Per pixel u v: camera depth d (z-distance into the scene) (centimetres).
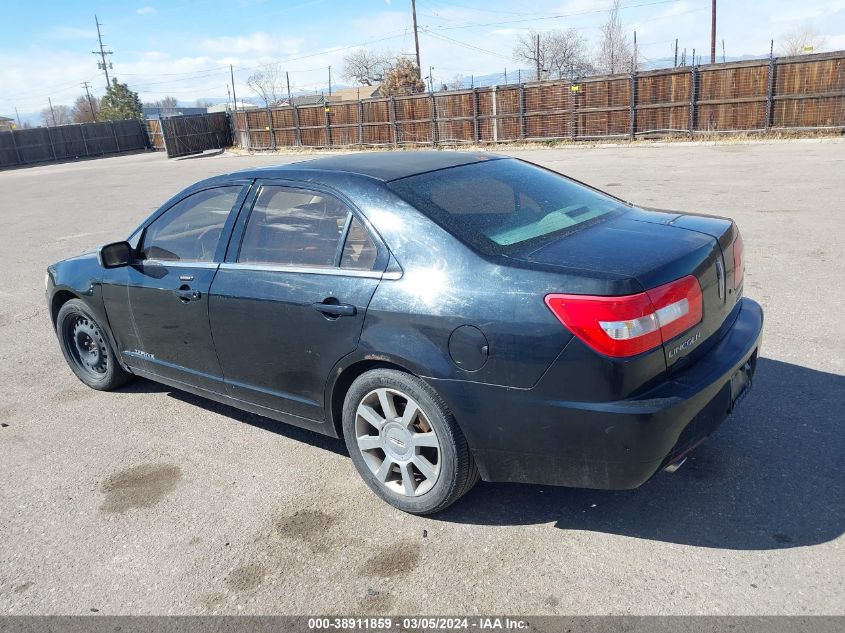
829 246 698
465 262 275
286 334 331
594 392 248
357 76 7138
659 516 292
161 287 393
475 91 2383
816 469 314
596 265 257
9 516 335
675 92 1969
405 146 2692
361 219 309
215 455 383
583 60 5000
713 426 276
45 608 268
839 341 456
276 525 311
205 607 262
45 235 1270
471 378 269
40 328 662
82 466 380
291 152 3169
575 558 271
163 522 320
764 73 1802
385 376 296
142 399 471
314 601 261
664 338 253
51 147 4622
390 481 317
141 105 9706
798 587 244
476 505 314
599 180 1302
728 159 1501
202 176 2323
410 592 261
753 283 597
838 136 1719
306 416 344
